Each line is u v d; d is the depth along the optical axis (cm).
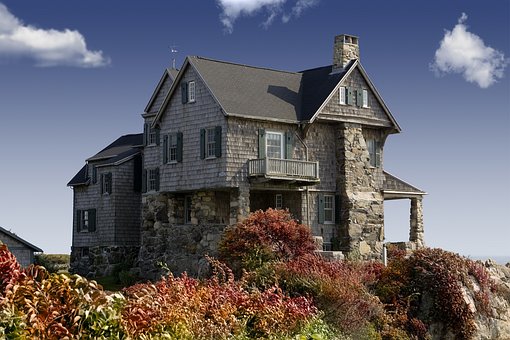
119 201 5409
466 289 3020
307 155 4550
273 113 4409
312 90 4741
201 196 4434
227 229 3769
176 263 4394
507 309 3181
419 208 5134
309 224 4519
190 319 1678
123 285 4462
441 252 3064
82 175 5838
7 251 1187
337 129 4712
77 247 5694
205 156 4347
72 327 1215
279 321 1967
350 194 4653
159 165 4719
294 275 2508
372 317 2573
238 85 4491
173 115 4600
